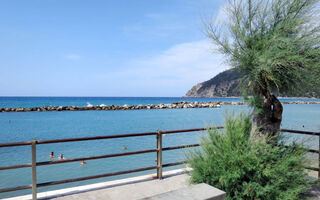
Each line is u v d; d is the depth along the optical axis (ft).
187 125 71.46
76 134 54.75
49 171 25.68
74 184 21.59
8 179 23.03
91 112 127.54
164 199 5.22
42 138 49.47
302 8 10.14
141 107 163.02
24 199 10.66
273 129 11.37
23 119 89.04
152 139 46.21
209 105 193.06
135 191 11.69
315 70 9.95
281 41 10.07
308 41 9.88
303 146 11.34
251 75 10.68
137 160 30.07
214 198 5.44
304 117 97.81
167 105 183.93
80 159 11.14
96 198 10.83
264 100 11.46
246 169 9.91
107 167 27.07
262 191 9.42
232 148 10.50
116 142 43.19
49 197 10.89
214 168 10.34
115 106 160.76
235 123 11.40
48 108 138.41
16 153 35.19
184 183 12.75
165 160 29.84
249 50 10.67
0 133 56.39
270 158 10.12
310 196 10.69
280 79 10.79
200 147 11.81
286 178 9.78
